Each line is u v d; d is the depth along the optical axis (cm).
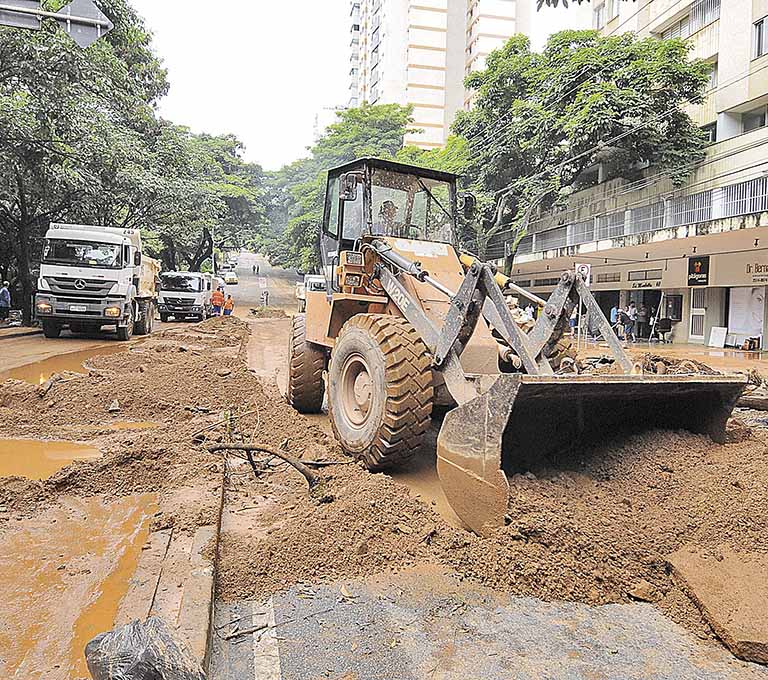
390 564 391
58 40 1473
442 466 442
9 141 1672
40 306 1688
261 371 1260
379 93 6994
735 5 2266
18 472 557
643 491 422
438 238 711
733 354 2017
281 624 328
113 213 2595
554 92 2536
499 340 563
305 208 4053
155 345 1519
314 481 514
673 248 2291
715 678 288
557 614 342
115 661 231
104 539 414
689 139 2353
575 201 2991
